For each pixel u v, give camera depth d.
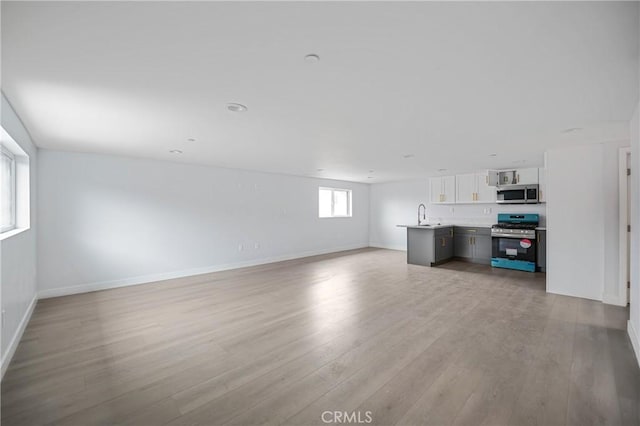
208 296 4.07
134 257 4.74
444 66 1.83
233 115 2.72
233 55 1.69
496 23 1.39
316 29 1.44
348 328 2.96
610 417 1.69
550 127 3.10
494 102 2.42
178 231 5.23
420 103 2.44
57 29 1.41
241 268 5.98
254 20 1.36
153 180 4.95
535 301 3.79
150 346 2.59
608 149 3.71
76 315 3.34
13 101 2.33
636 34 1.46
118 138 3.51
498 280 4.91
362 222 9.11
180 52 1.65
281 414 1.73
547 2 1.24
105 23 1.37
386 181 8.52
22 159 3.34
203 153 4.45
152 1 1.22
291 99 2.35
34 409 1.78
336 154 4.55
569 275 4.01
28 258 3.28
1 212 2.86
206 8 1.27
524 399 1.86
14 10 1.25
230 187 5.96
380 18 1.35
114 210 4.55
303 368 2.23
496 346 2.57
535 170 5.82
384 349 2.52
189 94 2.24
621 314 3.32
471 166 5.75
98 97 2.28
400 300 3.86
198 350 2.52
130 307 3.61
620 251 3.62
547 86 2.11
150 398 1.88
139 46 1.58
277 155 4.61
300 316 3.30
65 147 3.95
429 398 1.87
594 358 2.37
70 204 4.19
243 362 2.32
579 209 3.92
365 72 1.91
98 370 2.21
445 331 2.88
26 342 2.67
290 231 7.09
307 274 5.41
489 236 6.38
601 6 1.26
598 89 2.16
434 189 7.41
